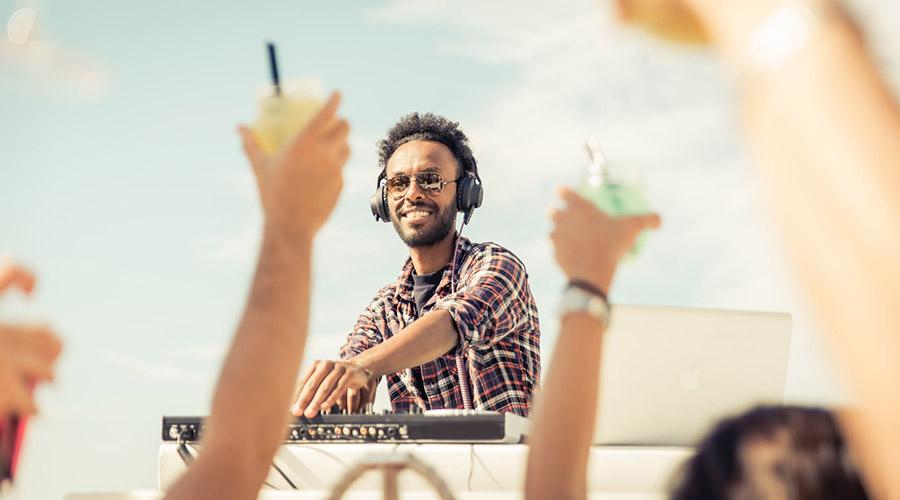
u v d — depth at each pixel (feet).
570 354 3.18
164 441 7.15
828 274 1.19
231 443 2.97
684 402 7.31
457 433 6.77
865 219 1.16
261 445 3.01
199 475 2.95
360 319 11.41
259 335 3.01
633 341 7.27
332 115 2.95
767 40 1.28
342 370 7.84
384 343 8.95
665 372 7.30
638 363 7.29
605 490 6.41
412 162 11.15
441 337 9.19
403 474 6.48
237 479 2.95
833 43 1.24
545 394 3.21
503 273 10.13
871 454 1.25
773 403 2.89
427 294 11.07
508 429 6.77
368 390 8.24
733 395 7.34
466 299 9.59
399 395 10.62
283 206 3.00
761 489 2.72
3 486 2.59
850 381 1.20
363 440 6.91
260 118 4.27
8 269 2.60
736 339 7.38
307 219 3.02
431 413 6.93
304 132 2.95
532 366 10.50
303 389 7.51
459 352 9.49
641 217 3.22
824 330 1.22
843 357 1.19
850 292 1.16
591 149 4.90
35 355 2.48
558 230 3.23
